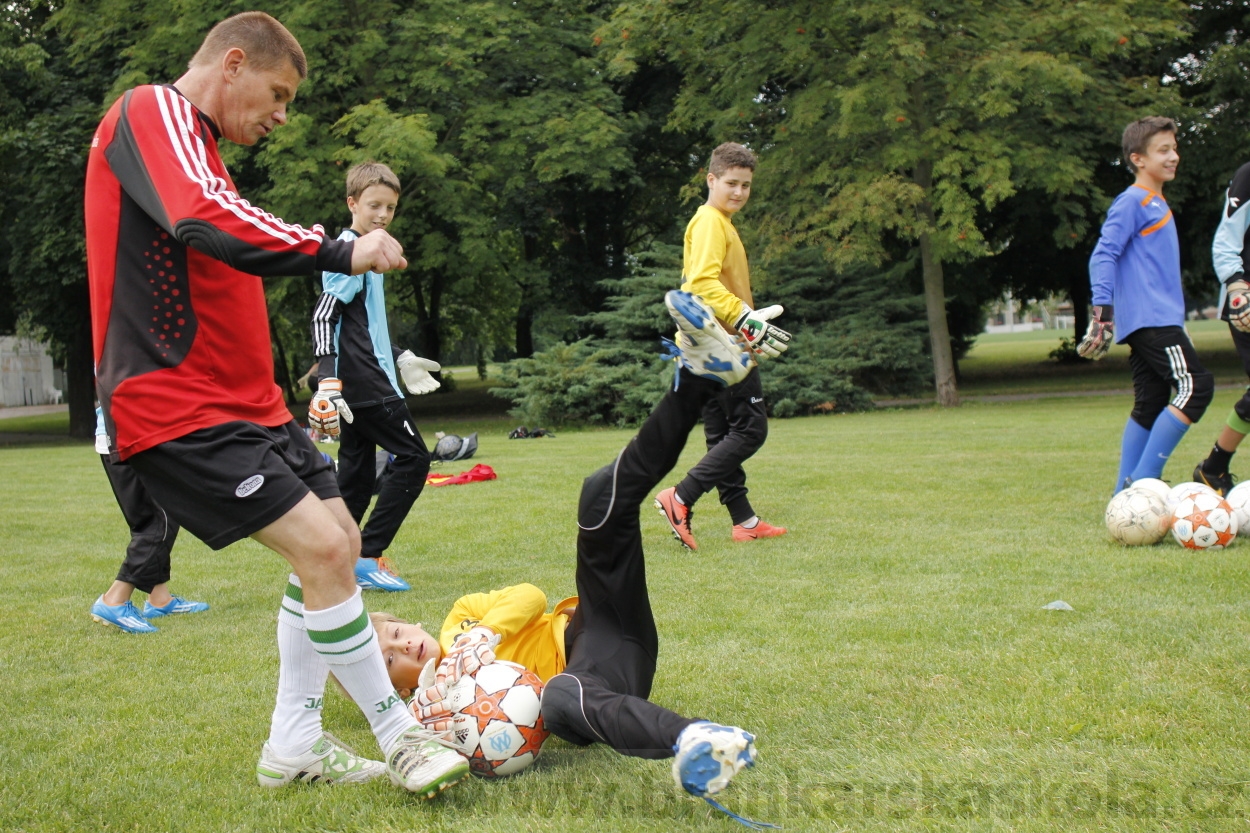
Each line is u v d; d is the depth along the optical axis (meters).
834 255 16.62
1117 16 15.75
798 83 18.83
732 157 5.07
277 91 2.54
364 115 17.11
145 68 18.17
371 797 2.37
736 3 16.88
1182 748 2.40
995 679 2.94
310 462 2.63
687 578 4.57
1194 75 21.17
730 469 5.26
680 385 2.27
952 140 16.09
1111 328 5.75
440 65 18.48
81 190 19.03
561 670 2.86
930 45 16.30
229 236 2.19
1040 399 18.27
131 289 2.35
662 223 25.19
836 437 11.71
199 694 3.19
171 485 2.35
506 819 2.18
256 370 2.54
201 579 5.12
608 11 21.66
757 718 2.72
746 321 3.05
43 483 9.95
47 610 4.47
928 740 2.52
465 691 2.48
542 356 17.98
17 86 20.30
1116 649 3.17
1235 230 5.47
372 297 4.74
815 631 3.56
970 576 4.33
